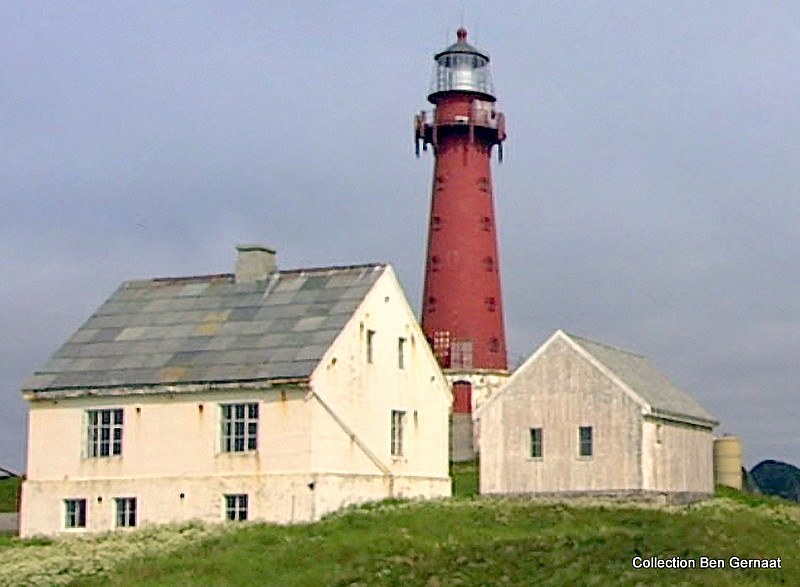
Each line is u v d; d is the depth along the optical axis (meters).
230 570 34.22
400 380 52.75
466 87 87.88
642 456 57.88
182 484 47.69
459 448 79.44
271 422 46.94
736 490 72.56
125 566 35.62
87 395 49.31
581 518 42.41
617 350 65.75
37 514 49.56
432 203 88.56
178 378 48.34
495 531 40.62
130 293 54.97
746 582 30.92
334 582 32.53
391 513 43.69
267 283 53.16
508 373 85.44
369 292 51.06
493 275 87.12
